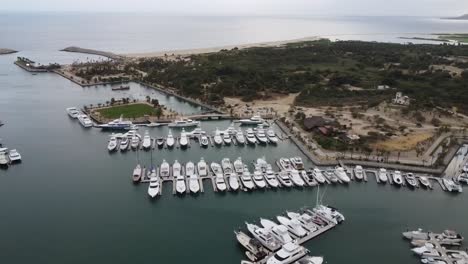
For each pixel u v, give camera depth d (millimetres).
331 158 103938
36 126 129625
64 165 99250
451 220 78812
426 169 98750
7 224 73062
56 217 75875
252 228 71500
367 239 71500
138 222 75188
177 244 68938
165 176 92000
